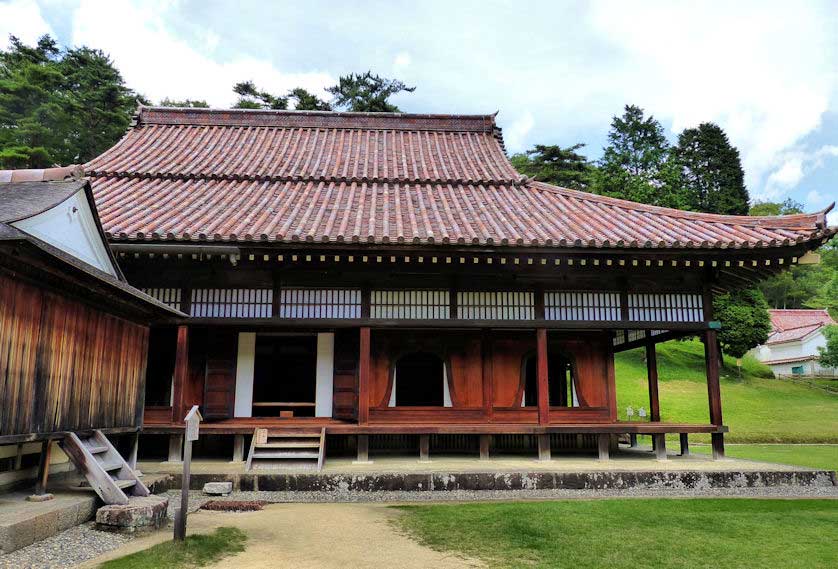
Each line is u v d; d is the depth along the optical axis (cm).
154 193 1272
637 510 763
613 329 1131
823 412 2534
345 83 3844
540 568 508
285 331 1166
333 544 579
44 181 787
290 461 1006
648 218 1205
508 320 1110
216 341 1152
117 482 678
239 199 1264
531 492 910
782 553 564
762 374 3450
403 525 670
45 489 693
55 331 640
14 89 3072
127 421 824
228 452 1144
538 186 1453
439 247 1004
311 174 1445
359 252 1014
